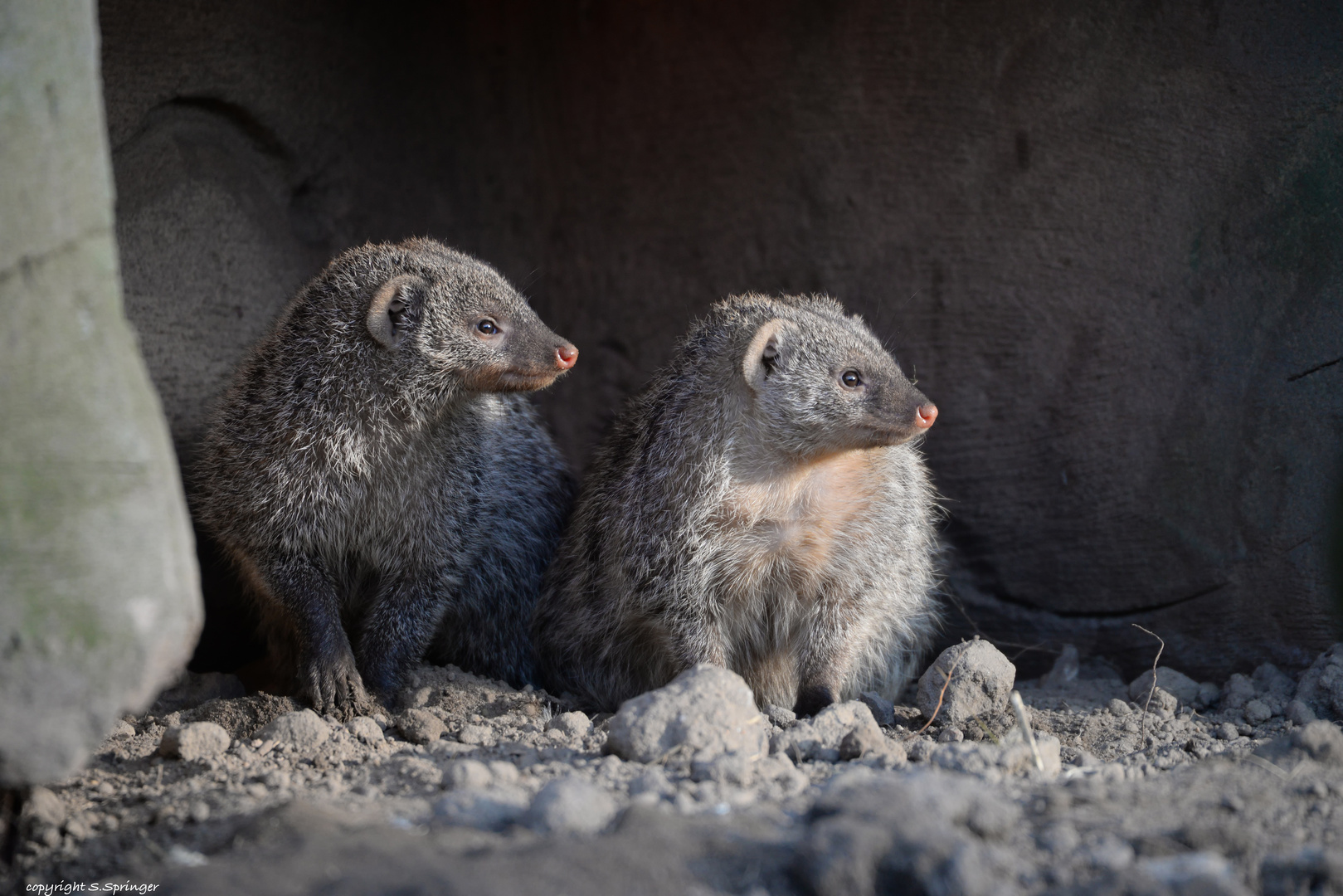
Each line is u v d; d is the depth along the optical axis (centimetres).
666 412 648
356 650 697
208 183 805
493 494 731
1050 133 753
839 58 820
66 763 353
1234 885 330
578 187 959
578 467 976
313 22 852
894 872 339
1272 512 681
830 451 617
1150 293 729
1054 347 773
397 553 688
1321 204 664
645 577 638
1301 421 670
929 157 803
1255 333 689
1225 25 688
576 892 331
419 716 586
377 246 713
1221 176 696
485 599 746
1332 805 414
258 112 827
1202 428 710
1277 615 680
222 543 680
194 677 710
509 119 970
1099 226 743
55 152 366
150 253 768
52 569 350
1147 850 369
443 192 965
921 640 761
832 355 614
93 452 360
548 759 504
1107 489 758
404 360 646
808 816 388
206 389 807
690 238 920
